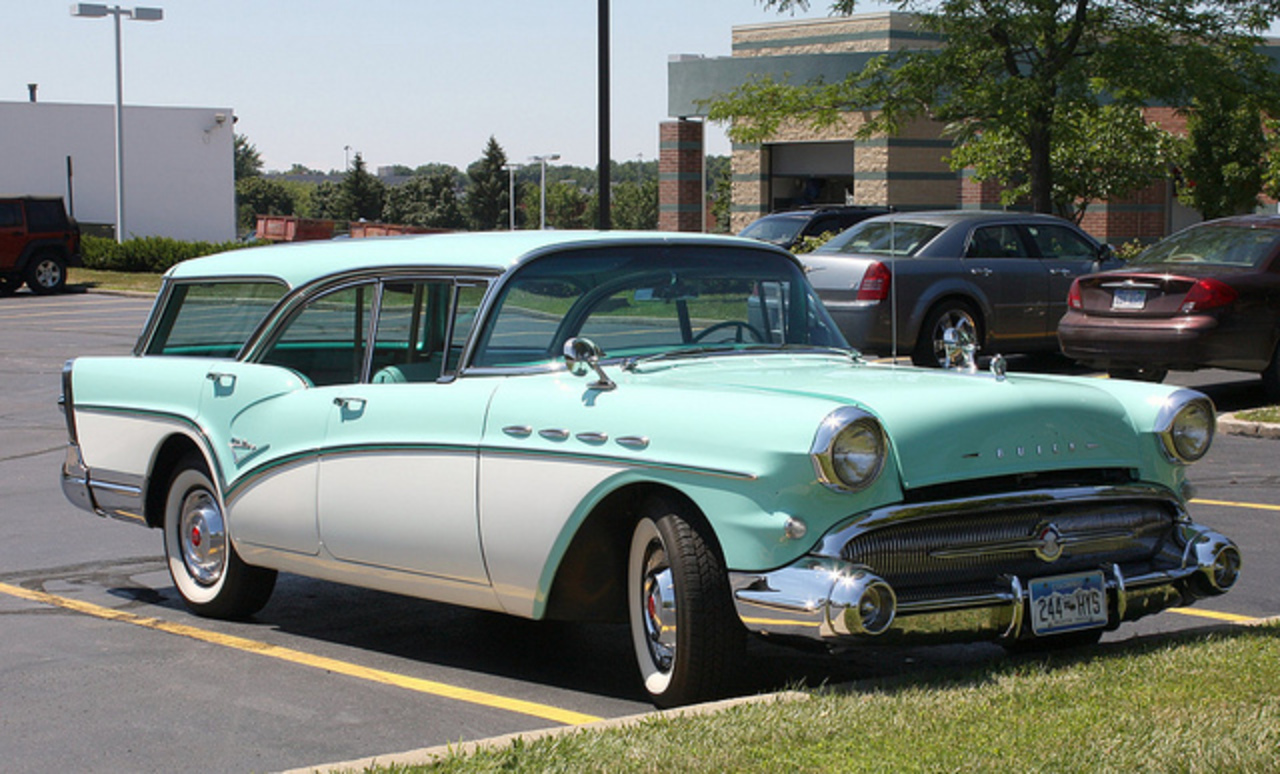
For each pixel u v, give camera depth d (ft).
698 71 113.09
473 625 21.62
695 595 15.30
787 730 13.87
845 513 14.74
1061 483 16.06
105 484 23.25
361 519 18.84
